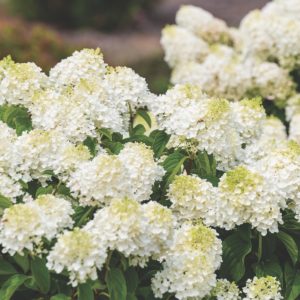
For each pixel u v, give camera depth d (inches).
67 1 798.5
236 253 179.0
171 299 173.0
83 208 167.9
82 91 189.3
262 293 171.2
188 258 161.9
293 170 183.9
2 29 451.2
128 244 152.6
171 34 344.8
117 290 156.3
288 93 315.9
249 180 170.2
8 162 171.0
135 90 199.2
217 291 172.7
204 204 177.9
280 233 182.1
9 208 155.2
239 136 207.8
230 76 310.2
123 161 173.5
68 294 163.5
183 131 184.9
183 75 327.6
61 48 451.8
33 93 194.7
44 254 160.9
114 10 799.1
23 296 171.6
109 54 658.2
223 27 364.2
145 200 185.6
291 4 332.2
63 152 173.5
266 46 316.5
